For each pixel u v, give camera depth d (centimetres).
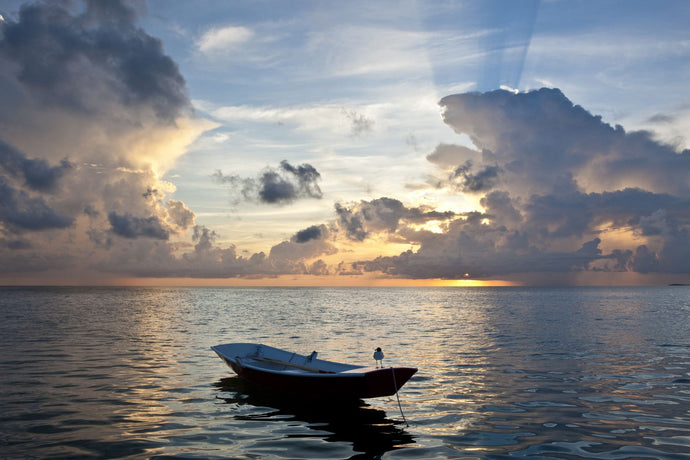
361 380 1319
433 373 1877
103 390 1552
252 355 1931
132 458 935
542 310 7069
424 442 1048
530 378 1769
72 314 5691
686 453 964
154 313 6022
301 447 1016
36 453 958
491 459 937
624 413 1272
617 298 13812
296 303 10319
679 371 1906
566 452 973
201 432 1120
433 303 10475
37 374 1816
